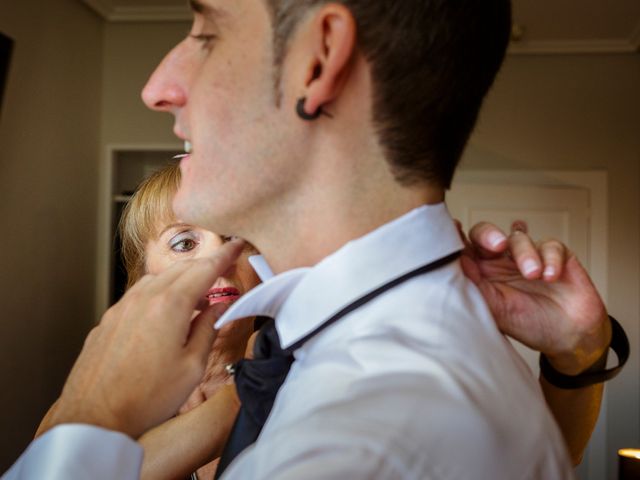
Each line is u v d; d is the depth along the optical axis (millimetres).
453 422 457
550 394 802
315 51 563
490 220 4070
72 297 3543
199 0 610
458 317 557
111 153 3885
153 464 968
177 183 1284
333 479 414
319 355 546
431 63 585
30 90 3137
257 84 582
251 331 1289
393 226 574
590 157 4055
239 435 677
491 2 636
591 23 3787
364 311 562
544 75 4090
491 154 4102
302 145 580
